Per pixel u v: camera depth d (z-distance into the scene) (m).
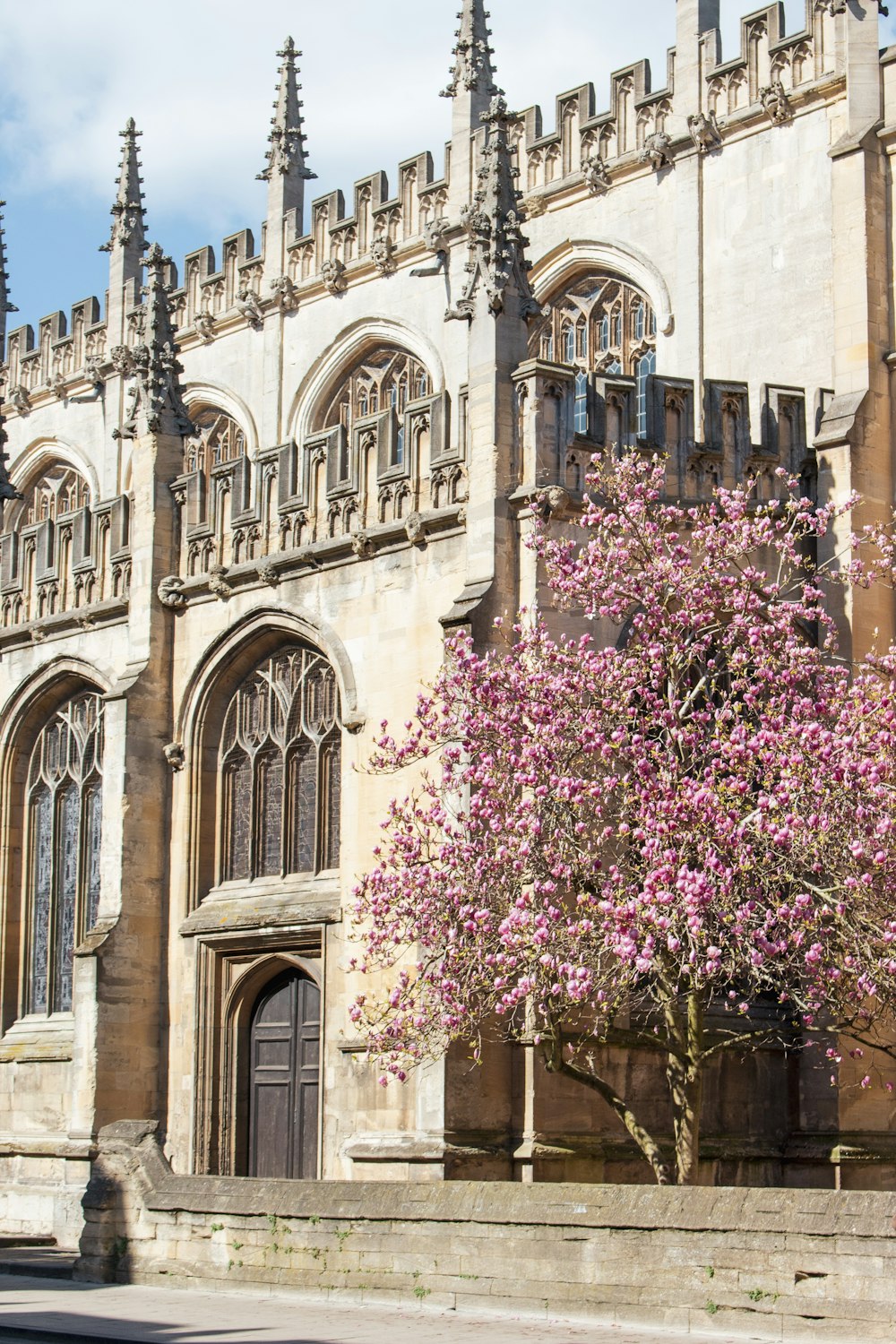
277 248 61.16
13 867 47.34
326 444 40.22
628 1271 24.36
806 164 46.56
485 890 30.47
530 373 35.59
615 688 31.34
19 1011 46.78
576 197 52.06
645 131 50.59
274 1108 39.72
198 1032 40.53
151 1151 32.22
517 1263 25.69
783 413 38.91
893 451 39.25
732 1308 23.17
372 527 38.53
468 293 37.00
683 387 37.25
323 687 40.00
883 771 29.61
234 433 62.94
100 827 45.28
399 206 57.56
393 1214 27.41
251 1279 29.39
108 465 66.25
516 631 34.91
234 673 41.91
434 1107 33.47
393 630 37.94
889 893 28.67
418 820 32.97
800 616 34.84
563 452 35.72
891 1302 21.67
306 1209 28.70
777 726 30.55
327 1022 37.62
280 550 40.78
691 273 48.69
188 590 42.56
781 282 46.75
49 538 47.44
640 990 33.75
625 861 30.53
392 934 31.33
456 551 36.91
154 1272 31.16
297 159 61.78
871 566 37.75
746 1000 34.16
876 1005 34.72
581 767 31.25
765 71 47.78
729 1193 23.72
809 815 28.75
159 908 41.91
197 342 63.97
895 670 33.19
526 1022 33.53
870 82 40.84
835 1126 35.94
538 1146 33.28
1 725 47.62
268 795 41.06
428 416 38.06
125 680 42.56
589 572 32.91
